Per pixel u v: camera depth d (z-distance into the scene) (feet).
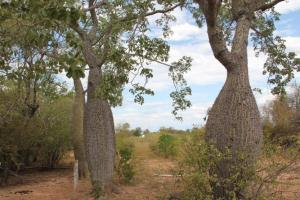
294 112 76.89
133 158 51.39
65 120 59.52
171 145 66.18
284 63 42.34
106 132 36.52
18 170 53.72
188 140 27.61
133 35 31.63
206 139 27.81
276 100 77.41
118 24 31.96
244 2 30.50
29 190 45.32
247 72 28.48
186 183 24.34
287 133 66.80
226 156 25.40
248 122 27.14
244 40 29.32
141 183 44.04
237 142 26.73
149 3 33.01
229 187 24.82
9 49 24.39
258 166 25.11
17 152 52.60
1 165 49.34
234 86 27.91
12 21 21.44
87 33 37.09
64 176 55.16
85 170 49.19
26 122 51.29
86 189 43.39
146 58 32.73
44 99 56.29
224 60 28.22
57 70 22.59
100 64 35.99
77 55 18.86
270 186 28.50
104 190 36.45
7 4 19.01
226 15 40.78
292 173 31.91
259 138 27.12
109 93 30.89
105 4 33.68
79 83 50.11
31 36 20.17
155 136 90.84
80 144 49.21
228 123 27.20
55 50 23.99
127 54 30.12
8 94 47.62
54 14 16.37
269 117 75.10
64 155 64.69
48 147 59.00
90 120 36.52
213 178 24.29
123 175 44.73
